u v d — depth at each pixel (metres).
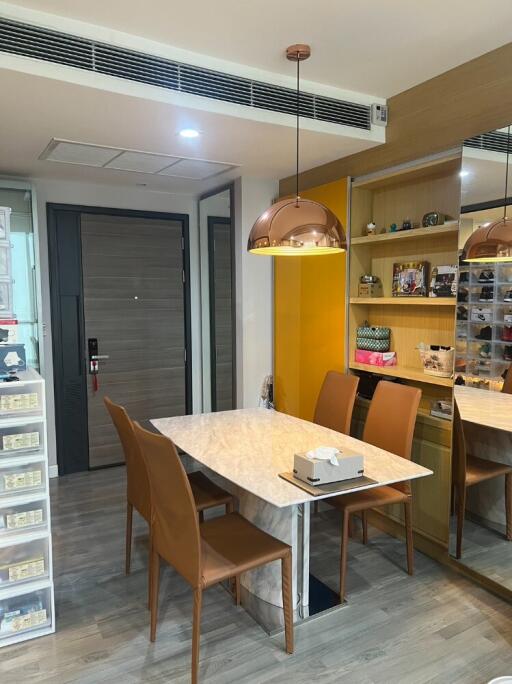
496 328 2.59
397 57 2.60
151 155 3.44
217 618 2.45
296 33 2.35
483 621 2.42
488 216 2.57
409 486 2.79
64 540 3.26
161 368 4.88
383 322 3.56
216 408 4.89
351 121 3.05
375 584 2.73
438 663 2.14
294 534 2.38
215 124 2.79
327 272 3.69
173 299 4.89
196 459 2.47
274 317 4.35
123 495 4.01
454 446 2.89
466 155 2.68
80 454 4.54
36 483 2.31
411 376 3.10
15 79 2.19
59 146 3.21
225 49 2.50
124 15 2.18
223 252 4.56
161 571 2.88
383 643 2.27
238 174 4.03
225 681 2.04
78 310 4.44
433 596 2.62
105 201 4.47
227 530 2.33
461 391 2.81
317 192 3.73
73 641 2.29
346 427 3.23
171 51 2.47
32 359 4.05
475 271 2.68
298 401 4.10
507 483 2.59
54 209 4.26
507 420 2.56
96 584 2.75
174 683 2.03
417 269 3.22
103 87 2.30
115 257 4.56
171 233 4.82
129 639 2.30
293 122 2.85
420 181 3.20
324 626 2.38
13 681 2.05
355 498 2.66
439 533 2.96
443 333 3.12
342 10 2.15
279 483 2.16
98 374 4.57
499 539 2.65
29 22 2.13
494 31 2.34
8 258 3.09
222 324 4.67
